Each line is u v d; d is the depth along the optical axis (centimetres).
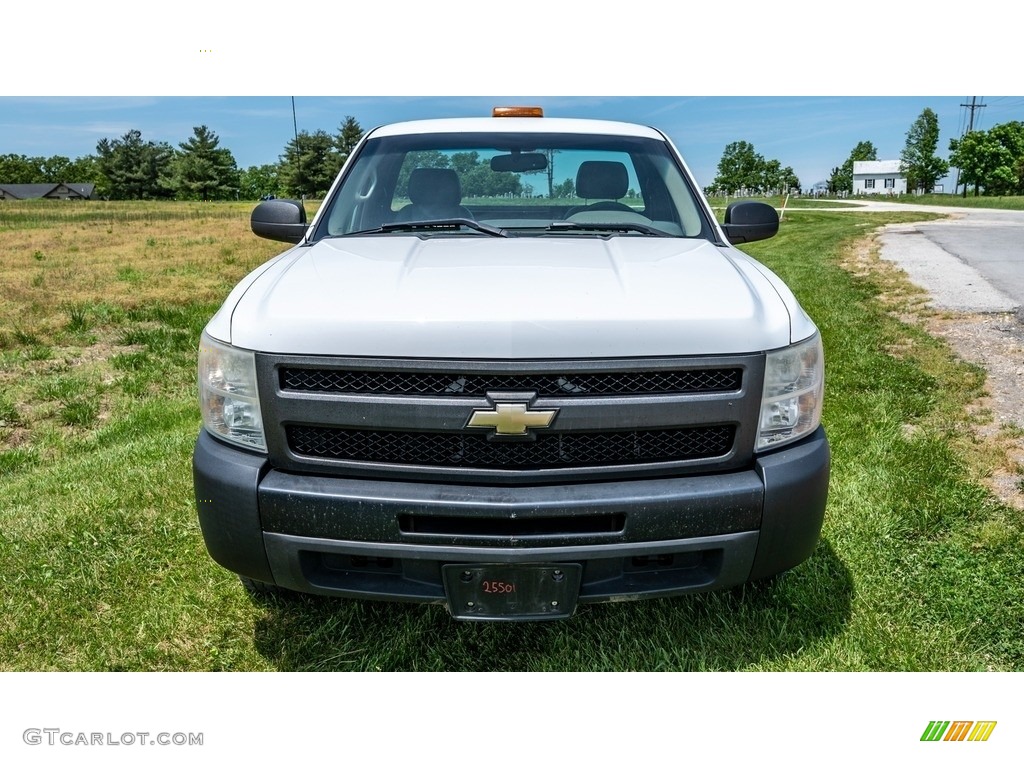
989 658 245
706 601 272
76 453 438
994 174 7344
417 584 216
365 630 263
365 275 235
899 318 774
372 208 322
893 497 345
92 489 368
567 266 241
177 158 10106
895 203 5441
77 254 1844
